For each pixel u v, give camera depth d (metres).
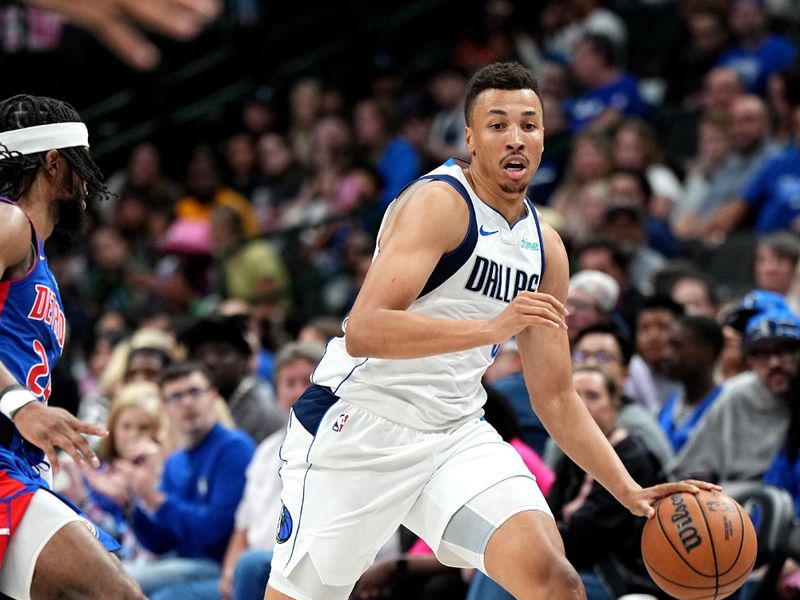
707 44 26.70
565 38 28.73
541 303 7.84
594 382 11.97
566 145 25.08
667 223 21.22
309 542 8.97
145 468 14.50
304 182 27.53
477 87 8.59
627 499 8.91
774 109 23.34
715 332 14.46
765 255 17.16
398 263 8.21
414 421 8.78
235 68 31.45
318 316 23.55
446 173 8.59
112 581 8.19
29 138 8.84
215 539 14.15
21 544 8.25
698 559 8.56
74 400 17.48
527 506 8.48
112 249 26.00
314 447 8.95
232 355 16.14
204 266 25.09
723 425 13.44
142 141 30.14
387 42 31.53
